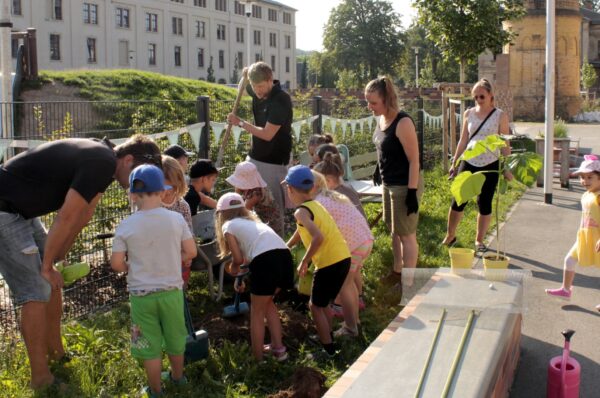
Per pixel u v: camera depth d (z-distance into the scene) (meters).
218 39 84.62
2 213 4.00
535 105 48.41
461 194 5.04
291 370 4.57
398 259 6.42
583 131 33.56
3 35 10.53
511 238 8.71
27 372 4.45
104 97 20.62
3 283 5.26
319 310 4.80
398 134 6.02
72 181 3.99
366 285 6.44
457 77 76.94
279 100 6.47
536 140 13.74
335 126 11.38
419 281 4.17
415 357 3.34
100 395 4.12
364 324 5.42
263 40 92.94
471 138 7.83
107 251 6.32
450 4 19.44
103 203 6.26
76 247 6.04
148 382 4.19
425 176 13.52
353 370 3.66
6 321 5.28
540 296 6.18
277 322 4.80
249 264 4.68
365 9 77.81
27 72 19.52
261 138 6.50
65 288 5.81
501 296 3.78
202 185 6.21
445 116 14.51
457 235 8.52
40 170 4.00
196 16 80.50
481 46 19.64
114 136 7.99
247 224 4.79
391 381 3.09
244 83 6.76
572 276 6.04
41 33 62.59
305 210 4.75
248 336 5.19
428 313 3.85
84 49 66.88
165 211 4.14
